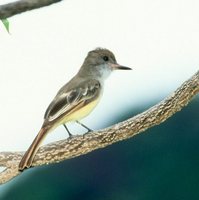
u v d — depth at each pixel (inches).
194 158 709.3
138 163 726.5
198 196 711.1
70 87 491.5
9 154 405.4
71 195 748.6
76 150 401.7
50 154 404.5
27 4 293.6
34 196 742.5
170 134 716.7
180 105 391.5
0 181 406.6
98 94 503.8
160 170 719.1
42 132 441.7
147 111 397.1
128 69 538.6
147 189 718.5
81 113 482.0
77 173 740.7
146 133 724.0
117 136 401.7
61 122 466.9
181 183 710.5
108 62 536.4
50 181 746.8
